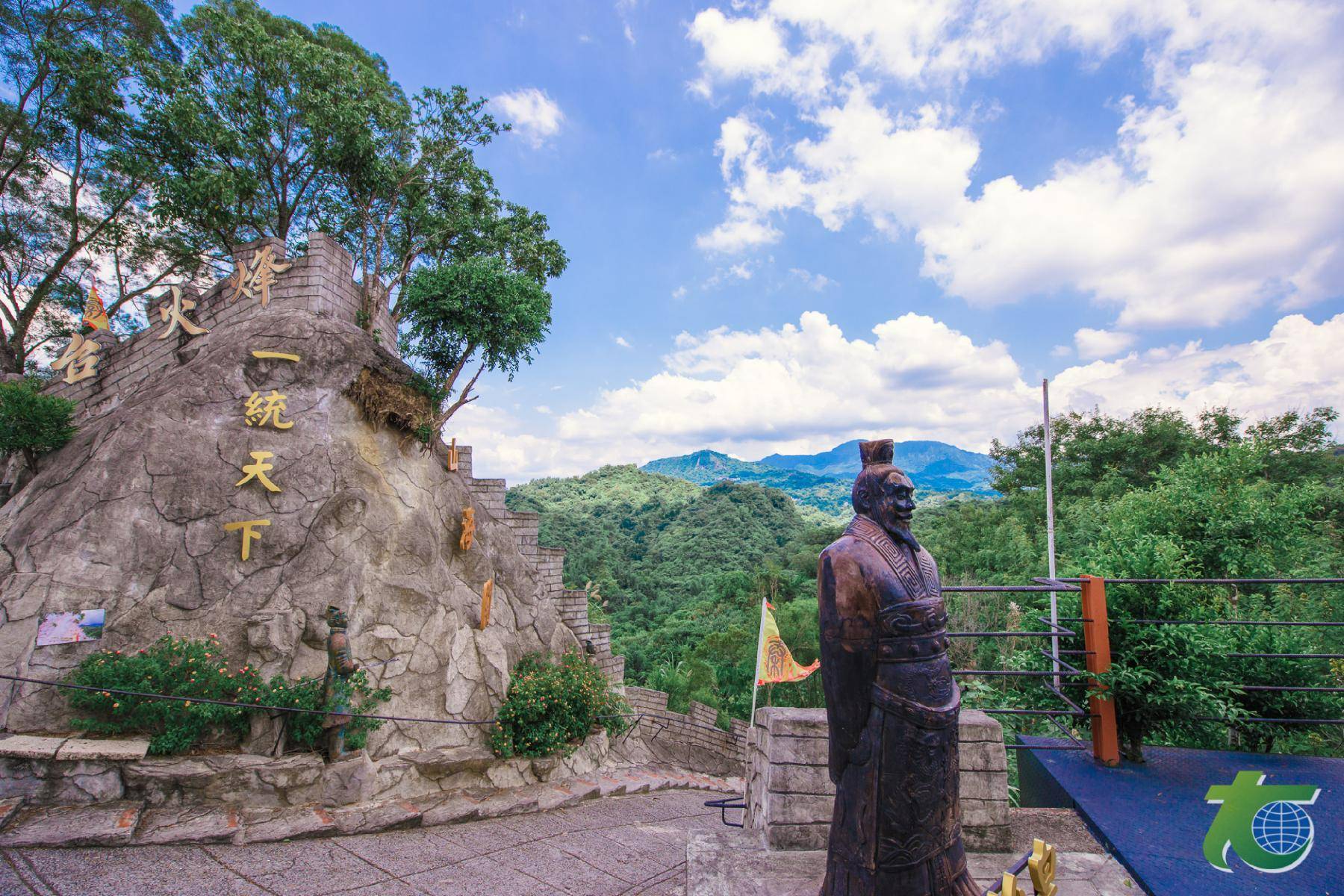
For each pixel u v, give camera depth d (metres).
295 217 14.63
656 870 6.32
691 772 14.68
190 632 7.44
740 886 3.27
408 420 9.80
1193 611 4.67
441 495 10.43
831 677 2.62
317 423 9.06
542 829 7.25
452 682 9.10
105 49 12.91
